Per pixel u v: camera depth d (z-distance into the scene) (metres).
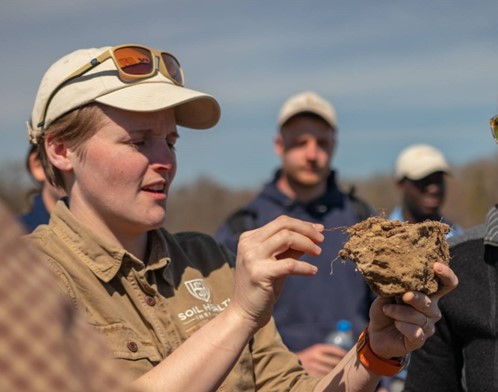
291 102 5.22
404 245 2.12
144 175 2.46
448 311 2.70
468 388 2.65
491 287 2.65
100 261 2.39
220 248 2.83
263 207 4.97
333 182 5.14
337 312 4.48
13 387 0.93
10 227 1.01
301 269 2.14
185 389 2.08
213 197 19.45
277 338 2.75
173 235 2.76
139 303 2.42
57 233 2.42
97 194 2.45
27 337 0.95
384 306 2.20
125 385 1.02
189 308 2.55
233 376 2.51
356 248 2.17
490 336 2.60
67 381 0.95
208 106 2.74
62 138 2.50
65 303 1.03
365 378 2.39
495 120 2.72
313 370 4.18
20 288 0.97
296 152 5.00
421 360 2.81
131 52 2.55
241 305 2.17
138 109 2.41
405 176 6.15
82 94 2.44
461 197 13.55
